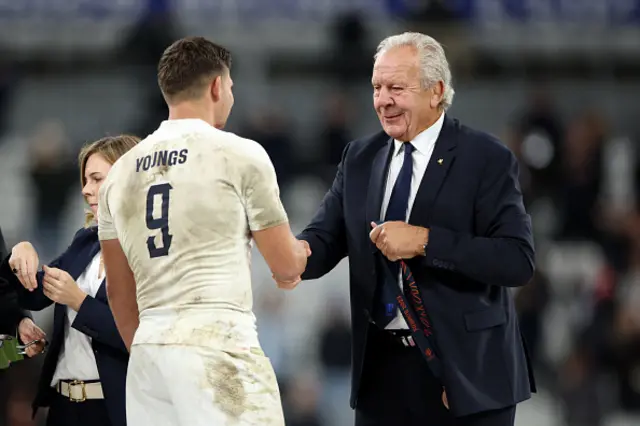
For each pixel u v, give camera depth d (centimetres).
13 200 5212
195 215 1388
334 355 4000
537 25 6297
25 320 1684
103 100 5991
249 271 1427
